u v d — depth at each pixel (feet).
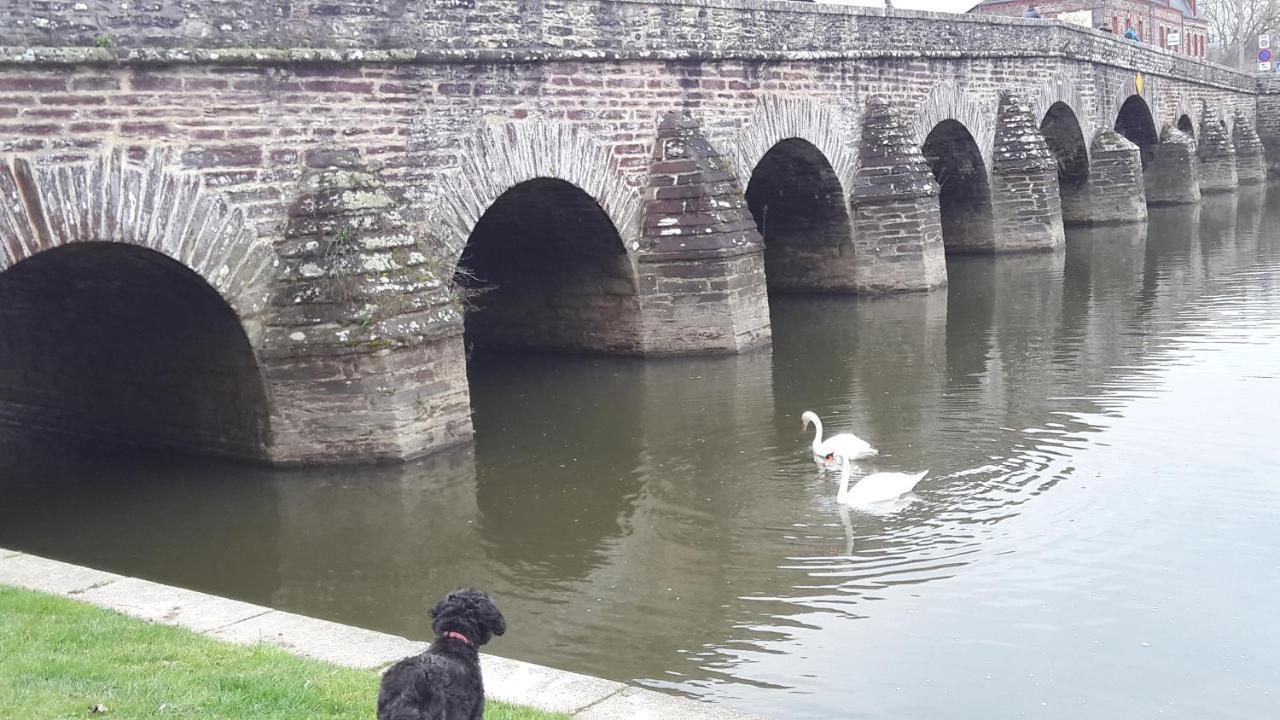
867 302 96.78
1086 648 34.55
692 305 74.95
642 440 57.26
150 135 47.78
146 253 48.73
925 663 33.86
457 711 18.95
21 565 33.86
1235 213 164.66
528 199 72.08
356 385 52.37
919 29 106.63
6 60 43.01
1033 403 61.31
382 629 37.60
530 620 37.76
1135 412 58.70
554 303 78.79
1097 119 151.74
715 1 79.71
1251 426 55.47
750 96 83.82
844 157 97.09
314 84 53.98
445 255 60.75
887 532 43.83
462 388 56.34
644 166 74.95
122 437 59.52
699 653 34.99
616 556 42.88
